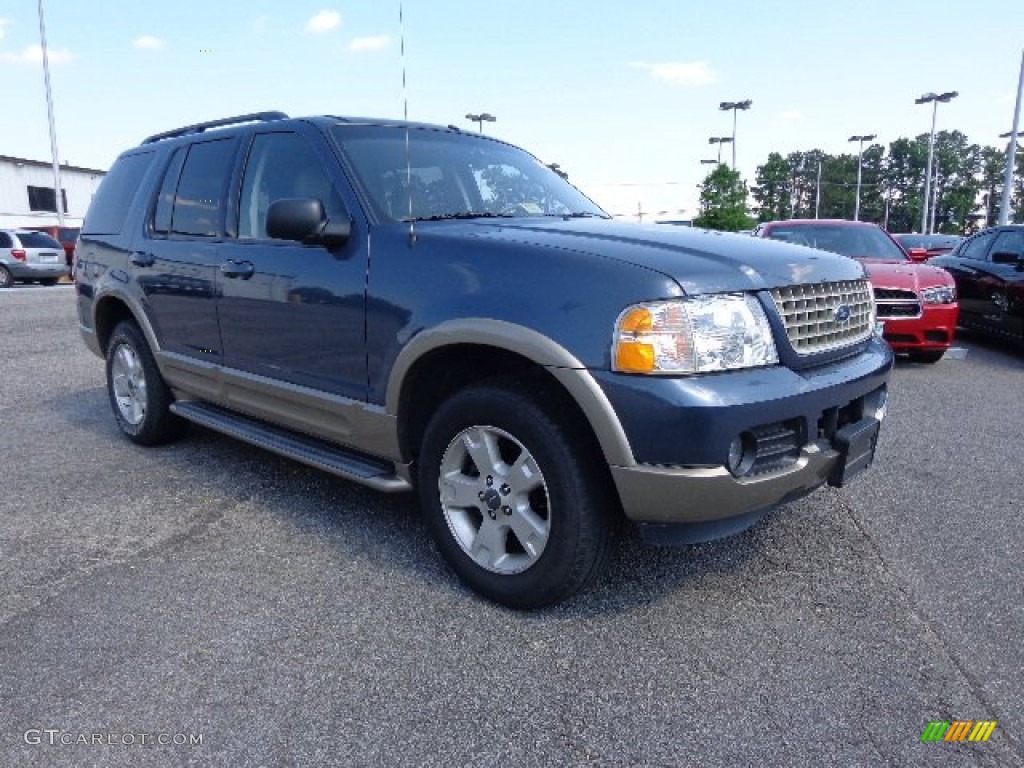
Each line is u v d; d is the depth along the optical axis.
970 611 2.85
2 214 37.28
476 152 3.99
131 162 5.00
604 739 2.15
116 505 3.88
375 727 2.20
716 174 41.22
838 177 98.31
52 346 9.43
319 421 3.46
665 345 2.41
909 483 4.26
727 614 2.82
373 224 3.18
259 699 2.32
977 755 2.09
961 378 7.36
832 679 2.42
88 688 2.37
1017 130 26.09
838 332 2.92
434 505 3.04
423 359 2.93
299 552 3.33
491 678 2.43
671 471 2.42
